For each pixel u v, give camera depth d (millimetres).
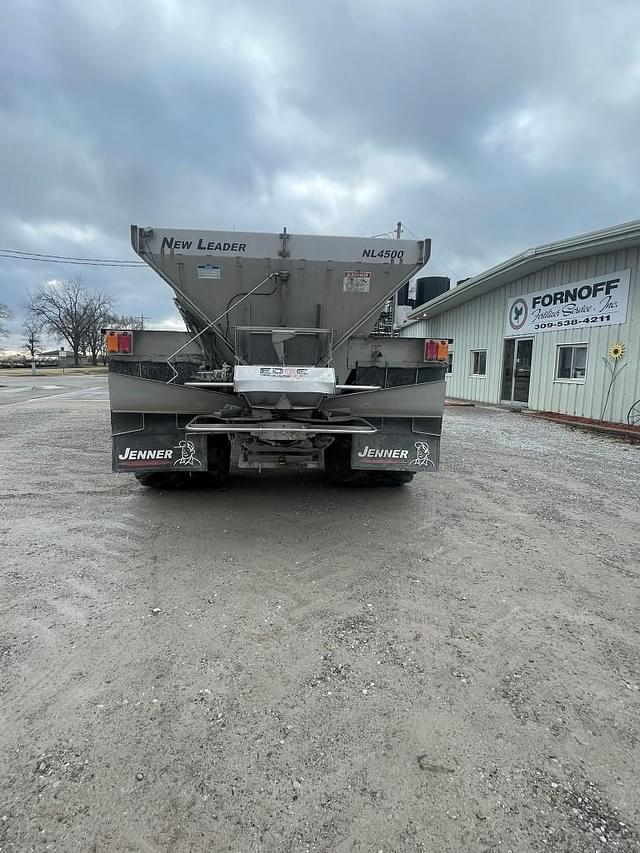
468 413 13828
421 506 4945
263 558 3621
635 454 7938
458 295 16984
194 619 2797
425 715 2113
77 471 6191
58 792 1715
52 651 2482
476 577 3408
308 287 4840
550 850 1560
